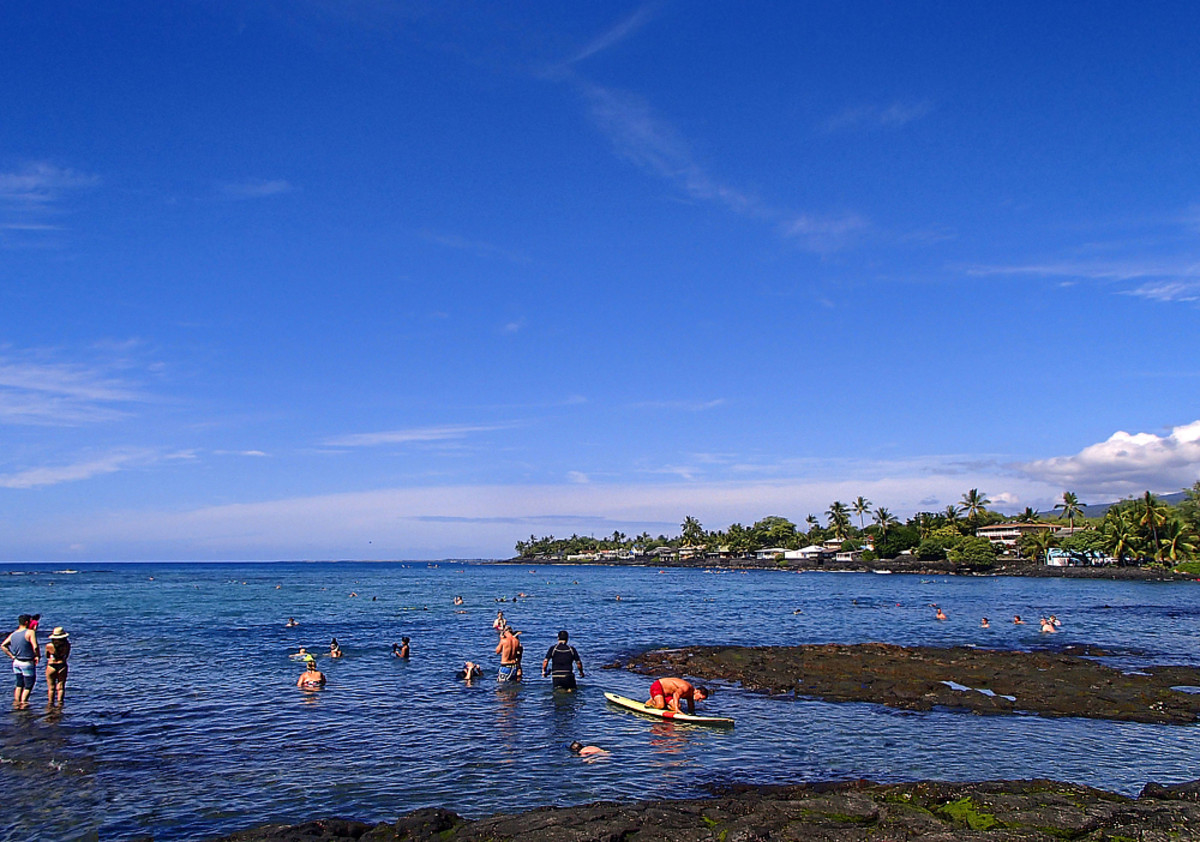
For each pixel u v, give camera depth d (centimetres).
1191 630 4831
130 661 3222
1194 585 11606
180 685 2655
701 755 1769
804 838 1094
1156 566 14000
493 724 2077
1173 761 1758
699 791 1499
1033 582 13025
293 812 1378
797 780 1581
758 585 12912
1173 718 2184
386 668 3092
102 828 1296
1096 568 14088
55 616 5784
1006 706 2330
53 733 1950
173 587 12019
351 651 3638
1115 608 6950
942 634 4588
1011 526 18775
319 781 1557
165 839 1248
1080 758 1773
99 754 1753
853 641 4234
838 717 2192
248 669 3028
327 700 2406
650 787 1523
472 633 4594
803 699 2461
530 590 11225
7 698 2389
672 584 13638
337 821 1232
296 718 2144
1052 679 2752
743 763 1703
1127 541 14588
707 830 1145
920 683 2673
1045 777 1628
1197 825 1112
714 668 3014
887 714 2239
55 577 18588
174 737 1919
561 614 6322
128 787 1515
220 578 17662
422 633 4559
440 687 2650
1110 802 1247
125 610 6481
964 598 8700
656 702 2223
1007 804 1223
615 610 6831
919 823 1160
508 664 2742
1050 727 2080
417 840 1167
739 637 4469
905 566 17850
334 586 12550
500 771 1630
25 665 2262
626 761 1712
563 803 1429
